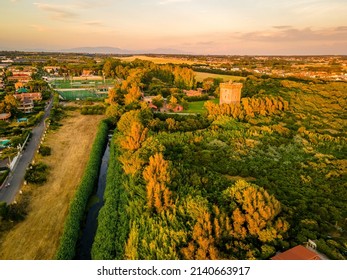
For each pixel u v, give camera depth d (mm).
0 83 199125
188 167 71812
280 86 169625
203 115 121000
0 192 68875
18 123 122125
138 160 68000
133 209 56844
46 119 127188
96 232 55219
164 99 166750
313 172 73688
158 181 58500
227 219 47281
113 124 127875
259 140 92625
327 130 108562
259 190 52719
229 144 89062
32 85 188375
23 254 50688
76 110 151250
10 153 88375
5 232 55656
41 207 64125
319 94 156250
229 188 56000
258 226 47625
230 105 119375
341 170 74750
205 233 44406
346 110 136000
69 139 107750
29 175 74938
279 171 72562
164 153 79500
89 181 73000
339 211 56469
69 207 63281
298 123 114625
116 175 72625
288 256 41312
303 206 57250
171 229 47781
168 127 105938
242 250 44969
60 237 55031
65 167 84062
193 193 57062
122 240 50750
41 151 91938
